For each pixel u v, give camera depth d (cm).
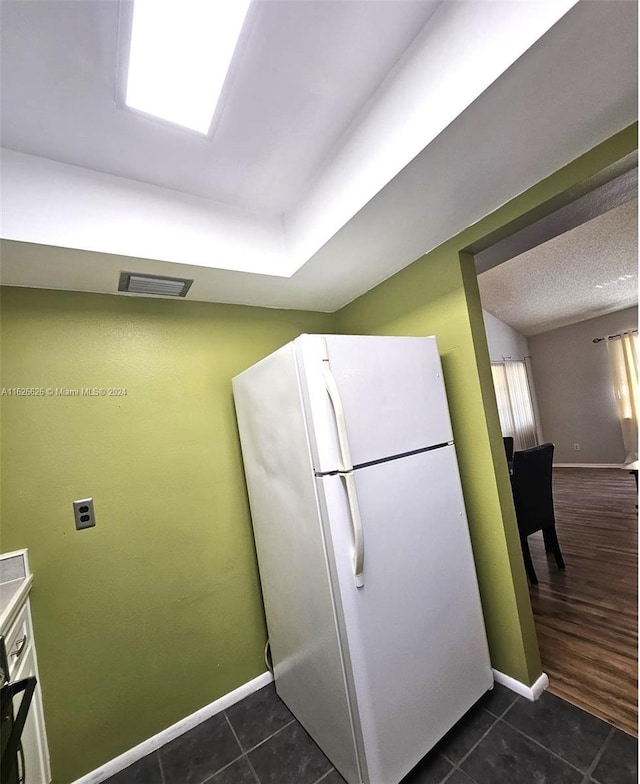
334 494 131
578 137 119
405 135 118
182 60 104
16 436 148
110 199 140
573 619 214
